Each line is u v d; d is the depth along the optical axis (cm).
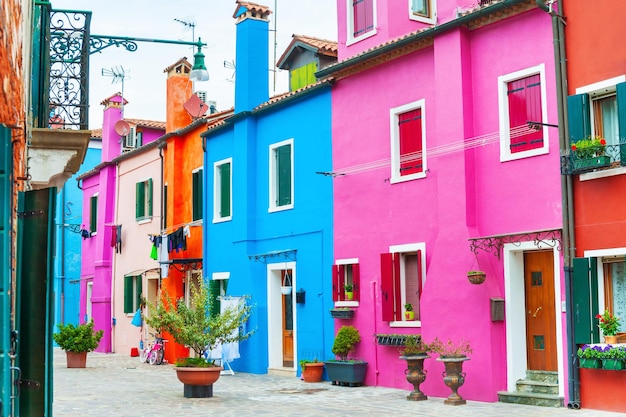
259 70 2077
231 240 2102
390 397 1405
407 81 1562
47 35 1020
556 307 1227
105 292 2986
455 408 1233
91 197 3244
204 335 1477
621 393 1122
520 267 1323
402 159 1573
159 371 2088
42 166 992
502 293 1319
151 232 2630
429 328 1421
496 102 1365
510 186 1327
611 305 1174
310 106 1836
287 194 1912
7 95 529
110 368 2192
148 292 2639
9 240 554
